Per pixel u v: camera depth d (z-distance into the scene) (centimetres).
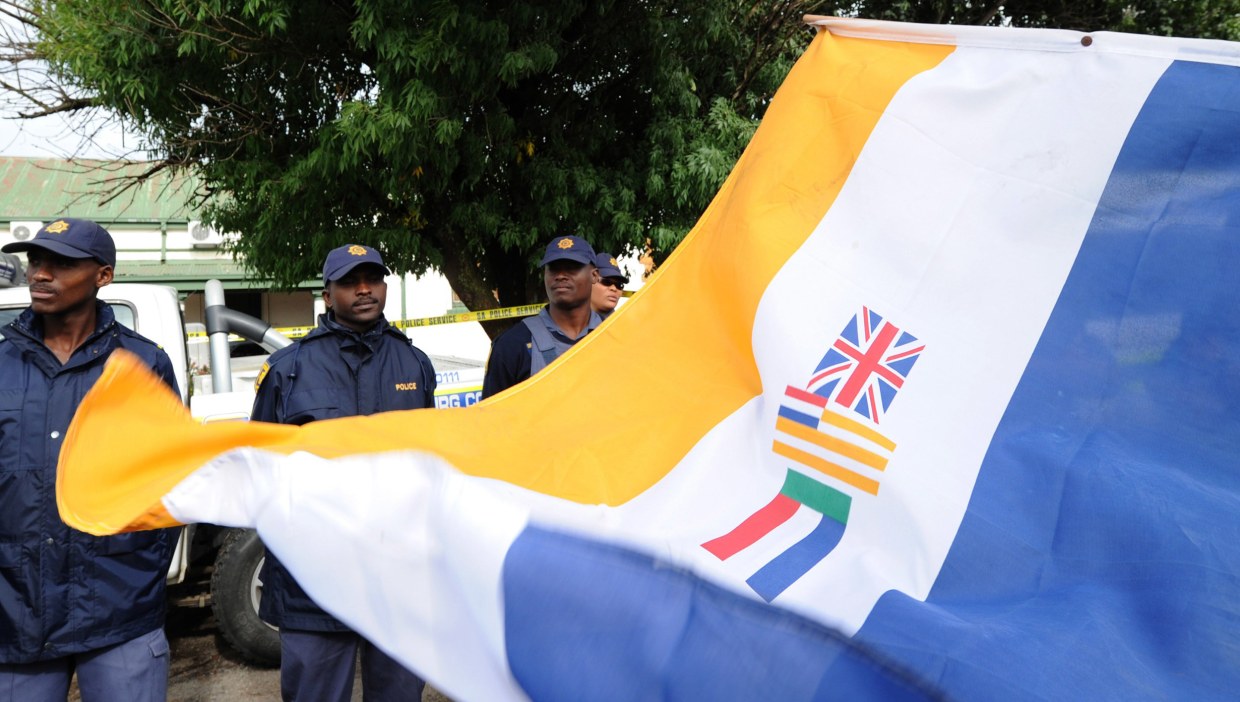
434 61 527
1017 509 135
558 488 169
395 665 268
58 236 227
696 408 185
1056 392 144
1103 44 161
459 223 638
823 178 190
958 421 148
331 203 624
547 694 115
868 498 149
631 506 167
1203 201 145
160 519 149
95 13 556
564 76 657
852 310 170
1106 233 151
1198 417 132
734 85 725
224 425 156
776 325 177
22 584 220
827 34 204
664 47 628
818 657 109
